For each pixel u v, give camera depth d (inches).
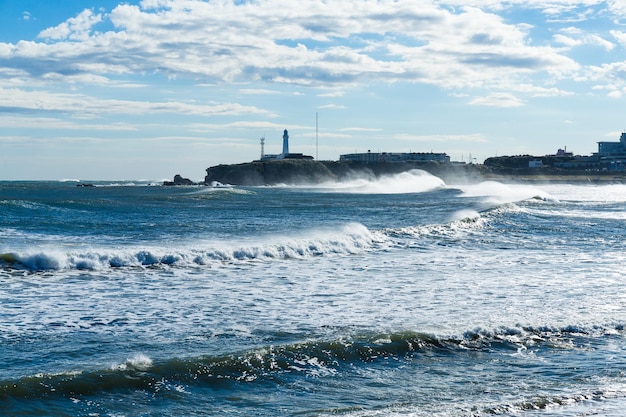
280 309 585.9
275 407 360.5
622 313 599.2
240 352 428.5
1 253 787.4
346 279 759.1
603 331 537.6
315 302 620.7
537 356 470.6
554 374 434.9
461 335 500.7
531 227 1441.9
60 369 393.4
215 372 398.9
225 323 527.2
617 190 5378.9
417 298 647.1
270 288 692.7
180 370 394.9
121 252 824.9
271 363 418.0
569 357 471.2
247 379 395.9
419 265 883.4
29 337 470.0
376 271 825.5
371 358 444.5
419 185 5693.9
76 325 511.2
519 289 706.2
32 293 634.8
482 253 1023.0
